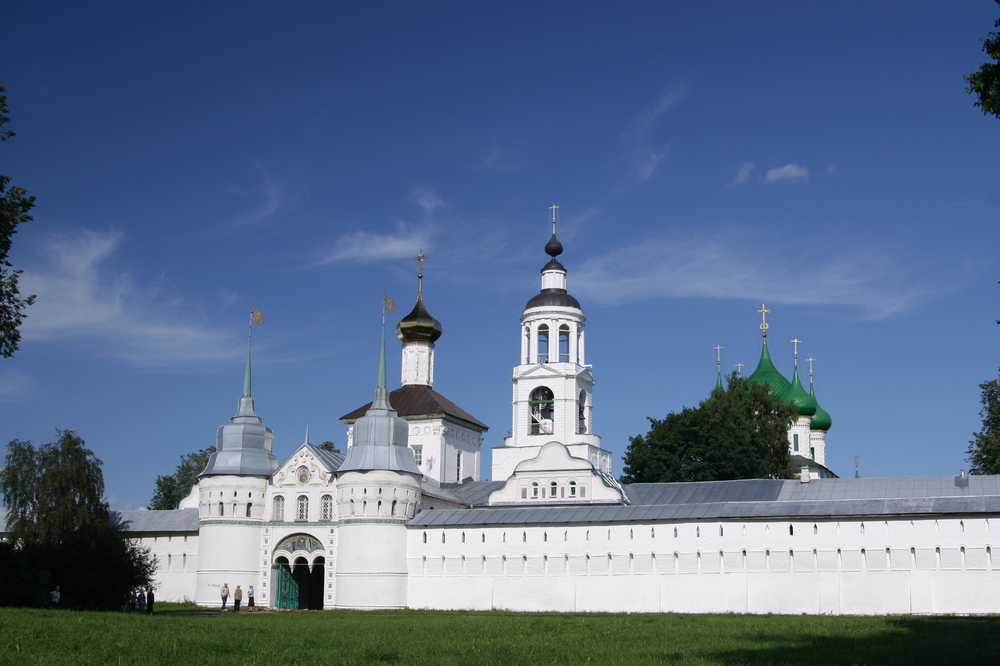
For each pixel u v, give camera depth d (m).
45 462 117.69
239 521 116.44
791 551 96.50
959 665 45.12
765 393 141.62
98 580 86.19
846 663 46.03
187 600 120.06
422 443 132.88
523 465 116.25
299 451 117.06
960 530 92.00
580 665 45.78
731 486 111.50
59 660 44.44
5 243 69.38
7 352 70.12
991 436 125.56
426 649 52.47
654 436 137.88
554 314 132.62
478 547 107.44
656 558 100.69
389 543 109.38
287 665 44.72
